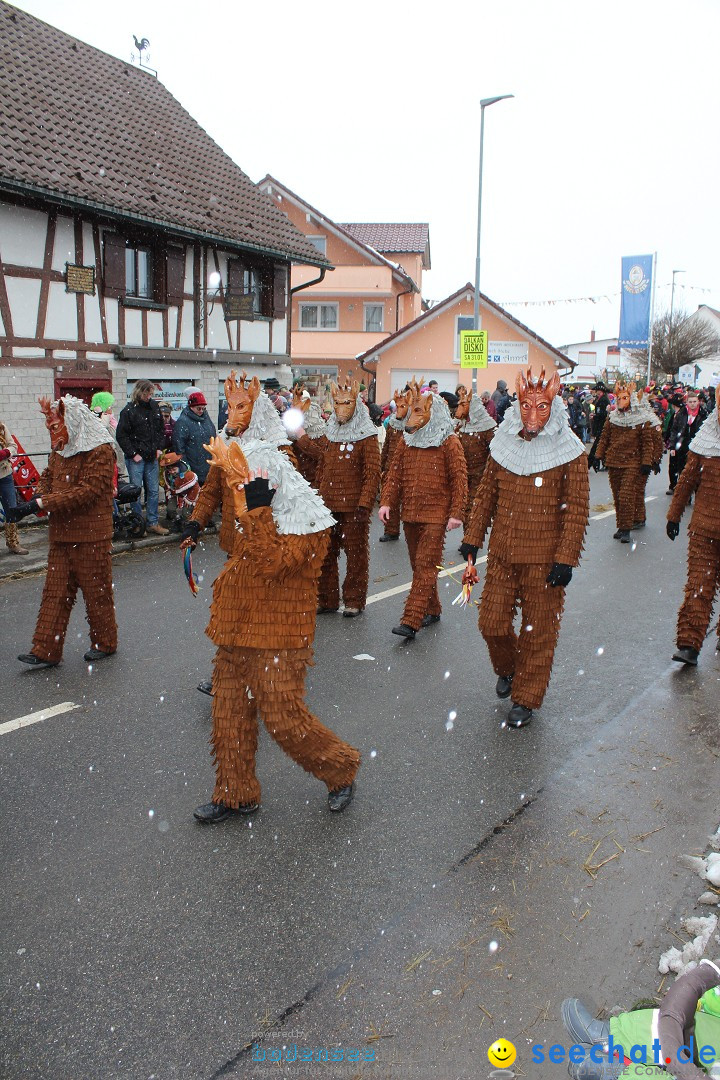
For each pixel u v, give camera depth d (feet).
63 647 20.85
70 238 41.83
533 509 16.19
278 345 60.18
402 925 10.57
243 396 15.31
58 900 11.04
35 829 12.75
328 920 10.66
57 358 41.63
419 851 12.23
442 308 102.22
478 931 10.48
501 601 16.84
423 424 22.15
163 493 41.27
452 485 22.22
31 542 33.19
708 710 17.48
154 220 44.50
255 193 60.13
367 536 24.32
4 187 36.73
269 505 11.58
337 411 23.70
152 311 47.62
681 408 55.83
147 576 29.01
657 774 14.65
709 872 11.53
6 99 43.65
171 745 15.67
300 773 14.70
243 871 11.71
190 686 18.66
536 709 17.43
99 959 9.92
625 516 36.22
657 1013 7.23
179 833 12.67
